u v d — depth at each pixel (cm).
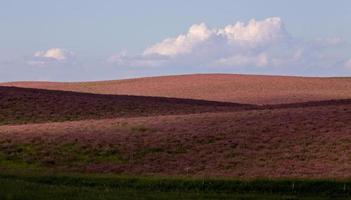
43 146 9256
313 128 10081
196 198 5534
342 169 7700
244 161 8388
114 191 5825
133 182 6744
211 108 15550
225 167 8075
